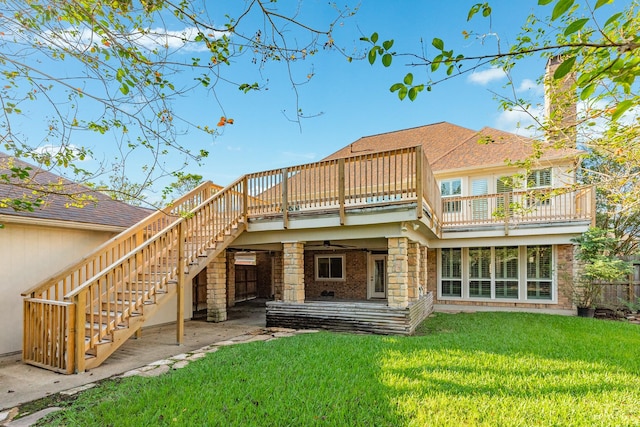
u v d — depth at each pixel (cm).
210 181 937
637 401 386
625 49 174
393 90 238
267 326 892
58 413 364
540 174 1153
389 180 762
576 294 1066
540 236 1111
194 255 763
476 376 461
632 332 772
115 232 834
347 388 418
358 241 1012
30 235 682
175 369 512
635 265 1172
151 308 635
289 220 871
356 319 800
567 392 409
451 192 1349
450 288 1306
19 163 638
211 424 331
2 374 505
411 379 450
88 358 528
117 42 319
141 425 328
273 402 381
